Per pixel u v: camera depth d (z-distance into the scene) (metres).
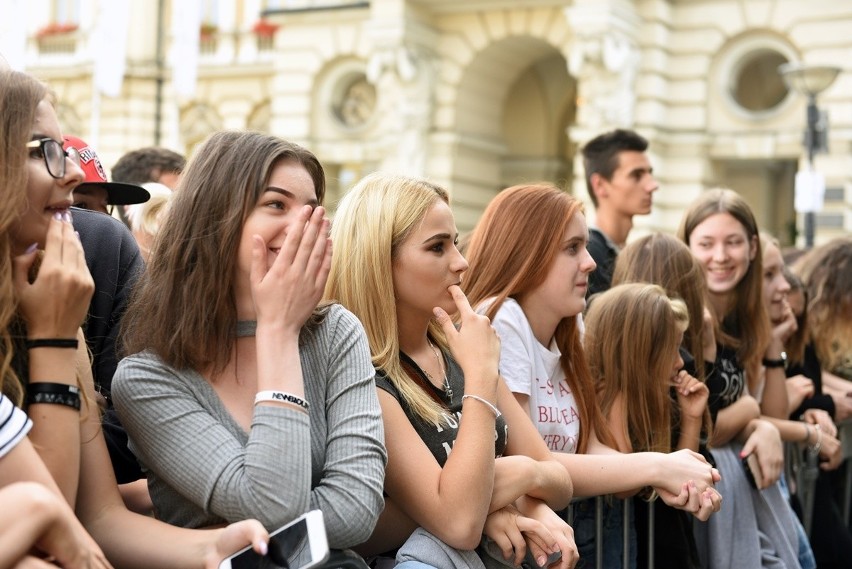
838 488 5.45
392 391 2.60
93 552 1.94
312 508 2.17
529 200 3.32
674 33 17.27
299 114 20.19
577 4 16.36
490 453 2.50
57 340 2.05
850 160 15.92
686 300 3.89
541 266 3.26
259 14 21.81
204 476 2.13
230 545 2.03
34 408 2.02
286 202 2.29
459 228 18.97
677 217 17.23
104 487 2.21
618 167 5.41
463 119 19.05
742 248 4.37
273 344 2.18
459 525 2.46
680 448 3.62
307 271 2.21
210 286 2.23
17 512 1.75
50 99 2.15
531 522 2.68
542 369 3.26
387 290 2.67
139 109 22.58
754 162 18.52
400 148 18.56
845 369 5.59
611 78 16.59
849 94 16.00
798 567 4.07
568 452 3.29
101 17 14.99
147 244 3.92
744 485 3.98
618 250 5.11
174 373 2.23
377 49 18.30
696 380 3.63
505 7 18.28
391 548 2.66
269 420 2.12
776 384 4.66
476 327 2.60
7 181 2.01
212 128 22.48
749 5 16.75
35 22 23.47
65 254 2.06
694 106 17.14
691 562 3.55
